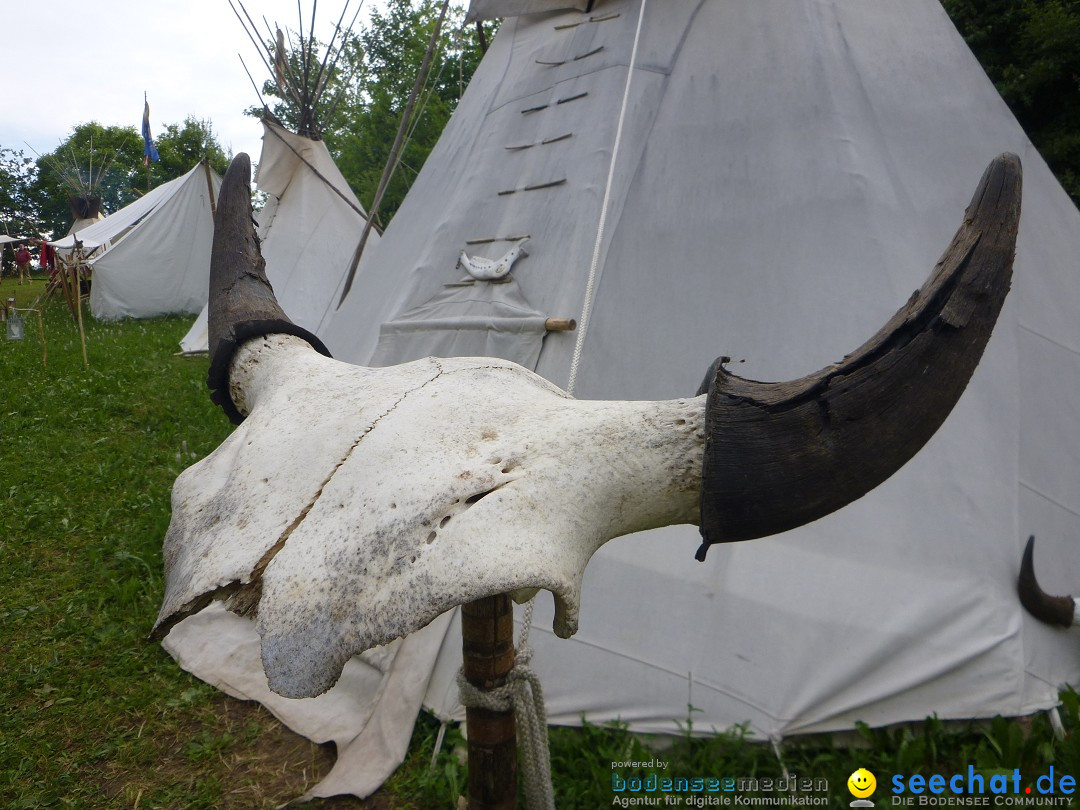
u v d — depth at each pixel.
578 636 2.97
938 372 0.95
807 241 3.48
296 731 3.08
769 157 3.76
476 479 1.02
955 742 2.77
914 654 2.82
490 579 0.91
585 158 4.09
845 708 2.77
